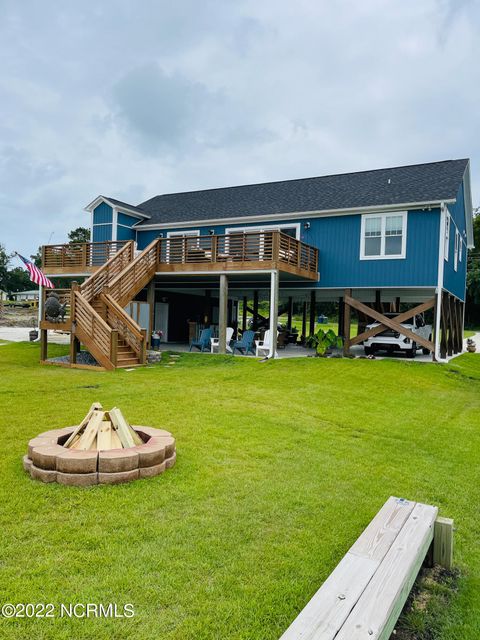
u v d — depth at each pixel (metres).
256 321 22.38
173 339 22.45
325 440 6.62
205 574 3.18
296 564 3.36
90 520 3.84
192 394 9.35
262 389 10.24
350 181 19.41
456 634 2.85
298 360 14.60
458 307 20.75
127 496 4.32
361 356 15.87
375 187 17.80
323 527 3.96
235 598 2.95
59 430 5.49
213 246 15.97
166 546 3.51
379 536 3.16
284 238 15.26
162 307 21.70
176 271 16.50
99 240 20.69
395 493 4.86
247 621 2.74
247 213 18.84
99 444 4.93
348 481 5.09
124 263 16.38
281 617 2.79
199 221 19.30
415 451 6.43
